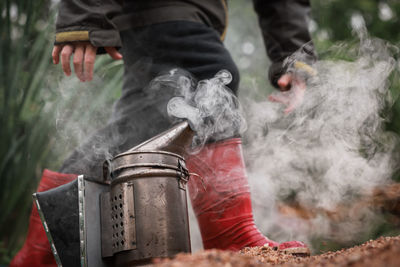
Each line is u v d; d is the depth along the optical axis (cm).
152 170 127
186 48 178
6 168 271
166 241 123
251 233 162
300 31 217
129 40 187
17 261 170
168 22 181
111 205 130
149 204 125
